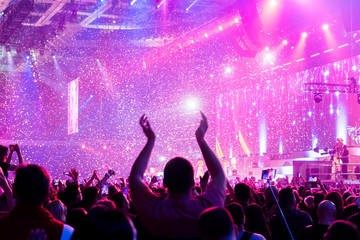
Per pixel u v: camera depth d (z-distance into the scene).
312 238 4.62
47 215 2.61
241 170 35.78
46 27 31.81
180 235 2.70
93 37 34.78
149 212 2.75
